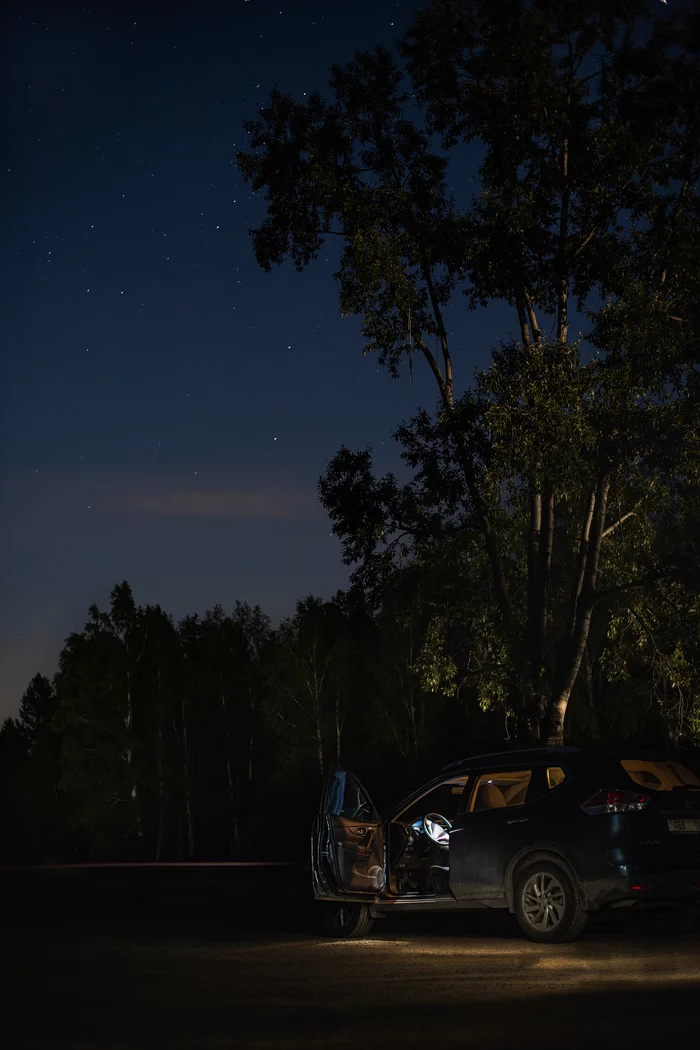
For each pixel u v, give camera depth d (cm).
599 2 2528
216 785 6775
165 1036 650
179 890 2180
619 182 2598
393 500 2589
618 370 2361
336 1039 638
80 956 1049
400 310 2580
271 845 6238
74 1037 649
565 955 1005
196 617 7162
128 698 6594
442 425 2481
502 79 2616
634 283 2488
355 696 5684
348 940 1196
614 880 1064
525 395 2350
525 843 1116
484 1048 606
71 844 7894
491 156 2645
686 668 2561
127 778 6562
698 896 1063
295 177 2742
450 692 2734
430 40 2666
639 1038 623
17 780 8800
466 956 1020
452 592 2692
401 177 2742
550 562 2633
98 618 6725
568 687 2564
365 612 2889
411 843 1314
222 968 958
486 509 2444
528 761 1166
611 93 2591
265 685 5775
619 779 1099
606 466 2469
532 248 2600
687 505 2427
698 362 2409
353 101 2736
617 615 2698
